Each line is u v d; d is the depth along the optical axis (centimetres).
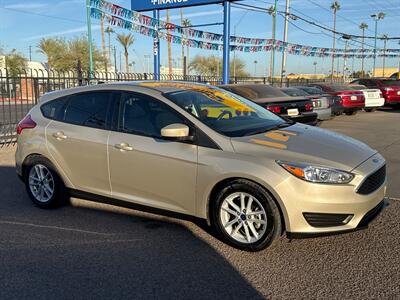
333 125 1448
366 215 415
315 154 417
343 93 1694
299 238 411
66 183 550
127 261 417
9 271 399
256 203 421
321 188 396
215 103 511
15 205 593
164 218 531
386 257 414
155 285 371
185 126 449
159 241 463
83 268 404
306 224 404
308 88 1547
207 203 447
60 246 453
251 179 415
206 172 438
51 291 363
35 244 459
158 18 1834
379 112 1972
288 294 353
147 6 1797
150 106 490
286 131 479
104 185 518
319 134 484
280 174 404
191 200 455
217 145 439
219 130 452
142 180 484
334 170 401
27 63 4822
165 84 539
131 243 459
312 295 350
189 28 1925
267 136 452
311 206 398
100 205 587
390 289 357
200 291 361
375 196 419
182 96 497
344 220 406
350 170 405
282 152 418
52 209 573
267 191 410
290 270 393
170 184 465
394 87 2062
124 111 506
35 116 583
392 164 812
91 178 526
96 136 515
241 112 518
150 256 427
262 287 365
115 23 1591
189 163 448
